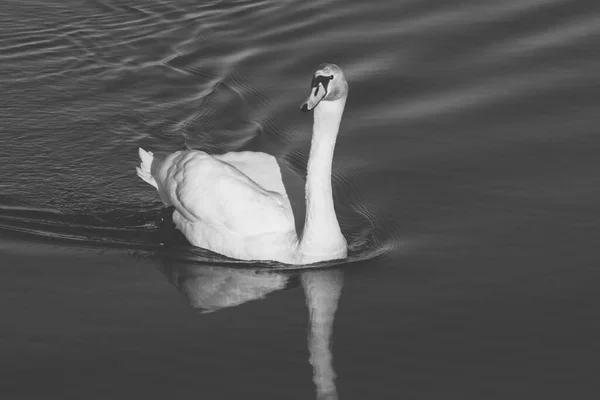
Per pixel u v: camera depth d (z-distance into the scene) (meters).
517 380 10.95
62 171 16.09
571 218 14.34
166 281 13.08
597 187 15.14
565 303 12.39
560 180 15.39
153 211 15.02
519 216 14.47
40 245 13.93
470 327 11.95
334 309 12.40
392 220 14.57
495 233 14.06
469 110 17.56
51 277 13.03
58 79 18.91
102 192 15.54
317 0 21.67
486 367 11.18
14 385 10.80
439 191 15.25
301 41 20.09
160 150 16.78
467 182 15.45
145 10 21.33
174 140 17.11
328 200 13.39
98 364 11.16
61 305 12.33
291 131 17.33
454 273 13.15
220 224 13.84
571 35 19.92
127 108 18.05
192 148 16.80
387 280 13.07
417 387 10.83
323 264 13.55
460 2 21.38
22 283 12.83
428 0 21.52
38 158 16.45
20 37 20.16
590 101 17.72
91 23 20.77
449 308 12.34
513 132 16.84
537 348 11.52
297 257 13.55
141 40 20.25
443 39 19.94
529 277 12.98
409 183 15.52
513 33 20.06
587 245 13.66
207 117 17.78
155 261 13.66
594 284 12.77
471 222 14.38
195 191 13.94
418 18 20.81
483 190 15.21
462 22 20.53
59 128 17.36
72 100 18.28
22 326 11.84
